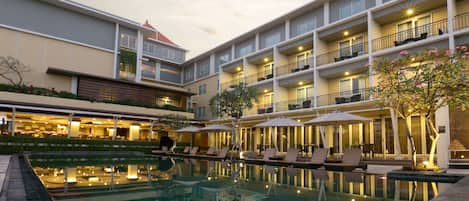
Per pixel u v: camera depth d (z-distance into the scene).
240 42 30.41
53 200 5.39
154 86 30.23
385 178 9.56
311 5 23.14
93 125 28.47
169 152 22.73
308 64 23.78
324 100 21.06
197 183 8.34
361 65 18.64
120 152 23.77
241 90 19.92
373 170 11.62
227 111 20.25
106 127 29.73
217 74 32.62
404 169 10.27
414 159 10.19
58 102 23.11
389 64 10.32
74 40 27.95
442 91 9.65
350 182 8.62
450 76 9.27
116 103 26.03
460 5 16.25
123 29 31.31
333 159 13.13
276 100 23.81
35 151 20.00
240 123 25.27
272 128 22.39
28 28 25.67
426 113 10.62
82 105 24.20
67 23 27.78
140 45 32.22
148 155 22.20
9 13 24.95
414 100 9.69
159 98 31.20
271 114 22.33
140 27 31.95
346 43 21.58
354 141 18.50
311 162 12.82
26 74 25.08
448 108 11.84
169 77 38.06
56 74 26.03
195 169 12.39
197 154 20.73
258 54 26.55
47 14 26.78
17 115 22.16
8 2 25.02
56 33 27.03
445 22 16.56
